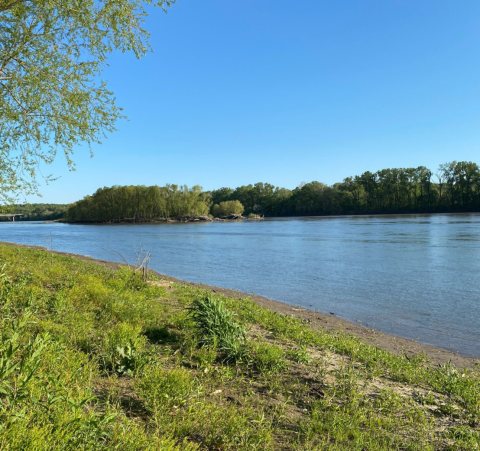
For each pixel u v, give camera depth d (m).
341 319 11.61
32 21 9.25
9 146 10.27
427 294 14.98
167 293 11.61
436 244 31.94
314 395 5.00
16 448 2.20
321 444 3.60
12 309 5.89
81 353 4.55
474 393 5.63
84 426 2.61
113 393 3.79
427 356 8.36
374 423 4.25
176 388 3.93
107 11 9.13
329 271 20.81
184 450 2.93
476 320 11.52
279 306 12.94
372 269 21.00
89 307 7.43
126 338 5.28
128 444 2.72
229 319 6.48
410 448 3.87
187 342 6.09
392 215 110.75
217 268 22.66
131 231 65.69
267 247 34.59
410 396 5.48
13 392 2.65
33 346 3.00
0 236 51.97
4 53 9.09
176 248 34.94
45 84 9.63
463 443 4.03
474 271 19.56
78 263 16.02
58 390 3.05
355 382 5.40
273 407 4.41
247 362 5.77
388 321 11.54
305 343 7.68
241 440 3.42
